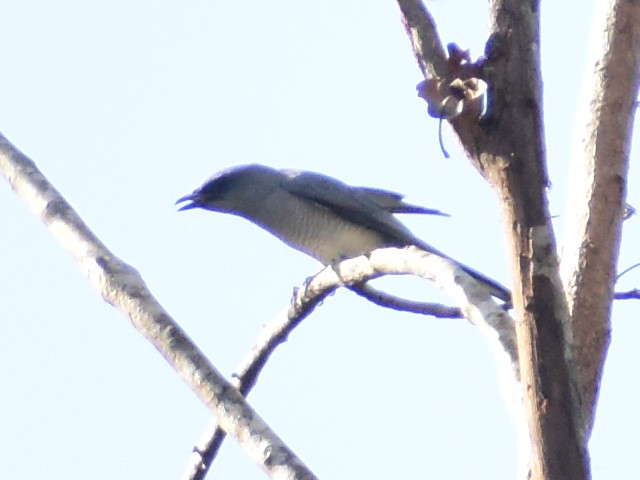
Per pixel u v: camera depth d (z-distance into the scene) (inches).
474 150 277.7
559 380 269.9
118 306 322.7
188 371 306.7
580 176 371.9
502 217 275.9
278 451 286.8
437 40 291.3
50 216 349.1
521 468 282.7
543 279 269.4
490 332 302.2
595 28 388.8
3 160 367.6
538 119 274.7
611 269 357.4
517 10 274.8
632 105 378.6
